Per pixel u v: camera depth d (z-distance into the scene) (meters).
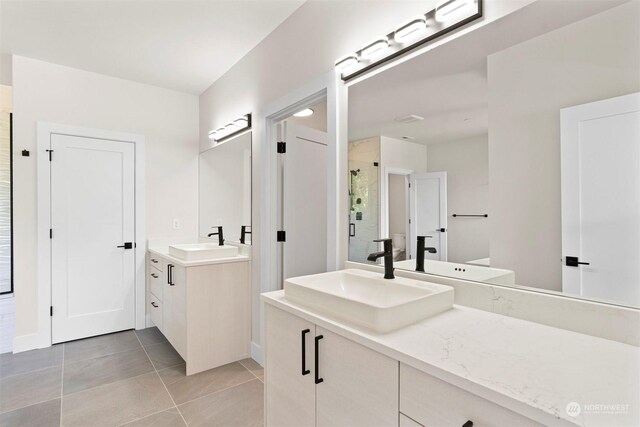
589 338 0.97
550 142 1.08
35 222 2.89
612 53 0.95
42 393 2.14
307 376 1.22
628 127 0.92
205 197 3.62
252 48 2.72
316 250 2.85
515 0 1.15
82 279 3.12
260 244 2.60
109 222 3.26
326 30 1.96
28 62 2.87
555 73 1.07
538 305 1.11
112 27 2.41
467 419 0.74
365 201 1.76
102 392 2.16
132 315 3.38
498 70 1.21
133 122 3.40
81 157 3.12
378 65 1.65
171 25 2.39
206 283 2.50
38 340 2.88
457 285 1.34
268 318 1.46
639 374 0.75
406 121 1.54
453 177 1.37
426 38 1.43
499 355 0.85
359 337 0.99
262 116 2.58
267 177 2.55
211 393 2.16
